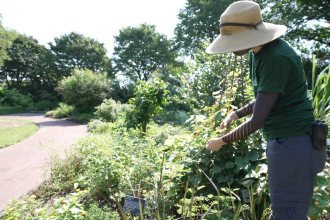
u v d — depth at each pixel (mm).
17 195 2936
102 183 2266
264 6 15656
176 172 1781
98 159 2459
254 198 1707
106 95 20172
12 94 28516
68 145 6418
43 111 28219
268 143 1209
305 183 1087
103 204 2287
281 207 1131
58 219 1601
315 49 14914
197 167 1963
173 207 1980
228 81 2689
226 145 2043
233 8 1201
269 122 1165
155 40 32438
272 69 1050
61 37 36844
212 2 19938
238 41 1150
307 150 1073
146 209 1501
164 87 5750
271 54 1065
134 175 2145
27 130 10023
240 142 2061
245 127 1127
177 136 2270
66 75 35625
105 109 12469
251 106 1563
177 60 31688
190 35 21719
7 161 4734
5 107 25938
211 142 1274
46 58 36125
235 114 1603
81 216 1650
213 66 5074
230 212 1665
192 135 2213
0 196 2930
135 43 31953
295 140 1087
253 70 1287
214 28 20891
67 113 19344
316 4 12992
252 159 1896
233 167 2014
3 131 9531
